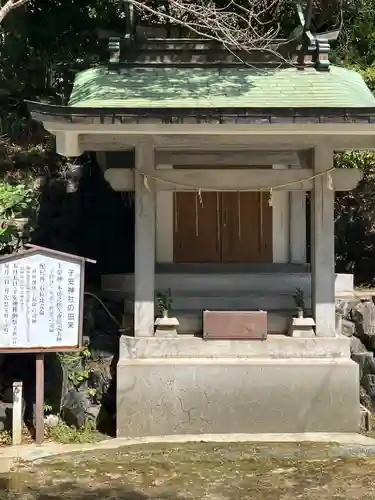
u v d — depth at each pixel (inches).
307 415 287.0
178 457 252.8
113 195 443.8
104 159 354.0
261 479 229.1
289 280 345.4
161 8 382.0
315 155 296.8
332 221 300.4
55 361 299.7
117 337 322.7
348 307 349.4
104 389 301.4
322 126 261.7
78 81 322.0
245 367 287.3
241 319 297.9
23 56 503.5
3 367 302.2
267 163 307.6
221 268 349.1
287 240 356.5
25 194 367.2
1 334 267.4
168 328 300.7
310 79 317.1
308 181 300.4
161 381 285.6
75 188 446.9
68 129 260.8
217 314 297.7
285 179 299.0
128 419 283.9
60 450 263.1
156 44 330.3
